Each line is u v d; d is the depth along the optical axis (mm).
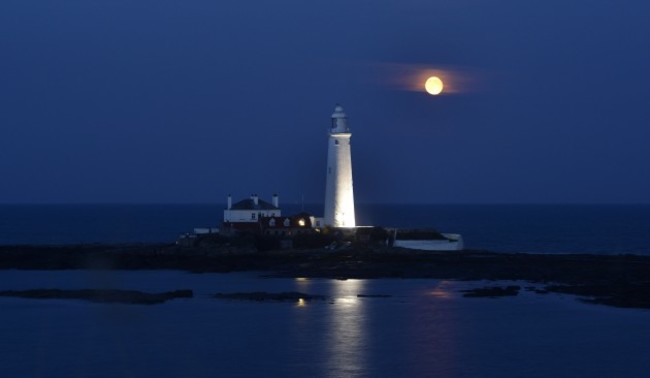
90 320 157375
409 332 146750
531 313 163750
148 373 121938
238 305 172625
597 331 147625
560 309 168125
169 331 147875
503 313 163875
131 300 176625
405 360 128125
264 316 160875
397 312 164750
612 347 136125
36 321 156625
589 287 195000
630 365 125562
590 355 131125
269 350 134250
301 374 120875
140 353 132875
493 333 146250
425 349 134625
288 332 146750
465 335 144375
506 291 188375
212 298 181125
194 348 135625
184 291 185375
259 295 182625
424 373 121188
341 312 165000
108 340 141500
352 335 144500
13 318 159375
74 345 138250
